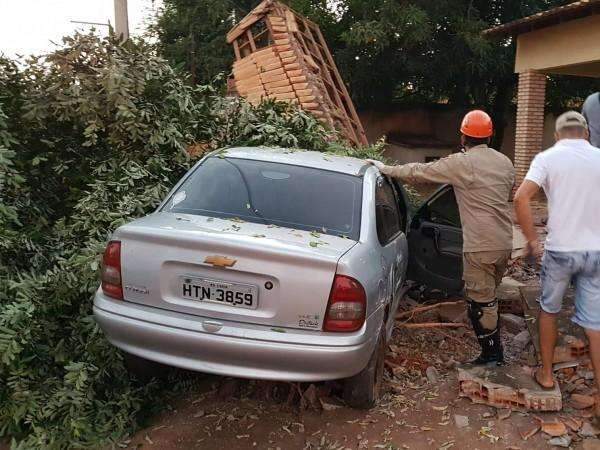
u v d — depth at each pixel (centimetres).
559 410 365
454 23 1745
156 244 325
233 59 1966
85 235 443
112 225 426
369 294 326
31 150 498
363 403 367
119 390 380
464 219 400
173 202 396
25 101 480
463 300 560
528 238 358
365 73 1833
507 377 388
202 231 330
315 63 1108
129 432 352
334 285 310
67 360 375
